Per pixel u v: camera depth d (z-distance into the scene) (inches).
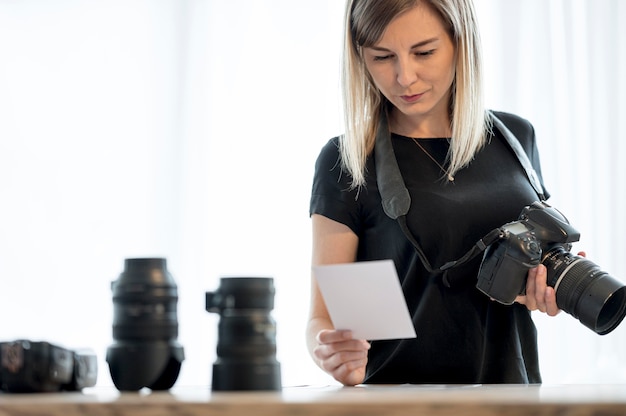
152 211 131.8
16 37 133.9
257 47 131.6
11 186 133.4
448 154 76.7
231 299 49.5
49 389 49.2
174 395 45.2
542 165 126.7
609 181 126.4
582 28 127.6
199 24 132.3
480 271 69.5
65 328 132.0
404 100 73.0
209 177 131.2
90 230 132.3
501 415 38.7
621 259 126.0
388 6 69.5
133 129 132.4
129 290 50.8
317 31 131.0
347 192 76.2
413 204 74.3
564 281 66.6
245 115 131.2
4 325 131.9
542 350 124.3
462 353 73.3
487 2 128.3
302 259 129.5
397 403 38.6
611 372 123.0
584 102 127.4
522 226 68.9
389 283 55.1
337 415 38.6
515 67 127.6
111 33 133.3
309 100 130.6
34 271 132.6
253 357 49.1
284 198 130.3
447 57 72.6
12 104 133.7
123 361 50.3
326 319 74.1
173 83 132.3
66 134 133.3
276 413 38.9
